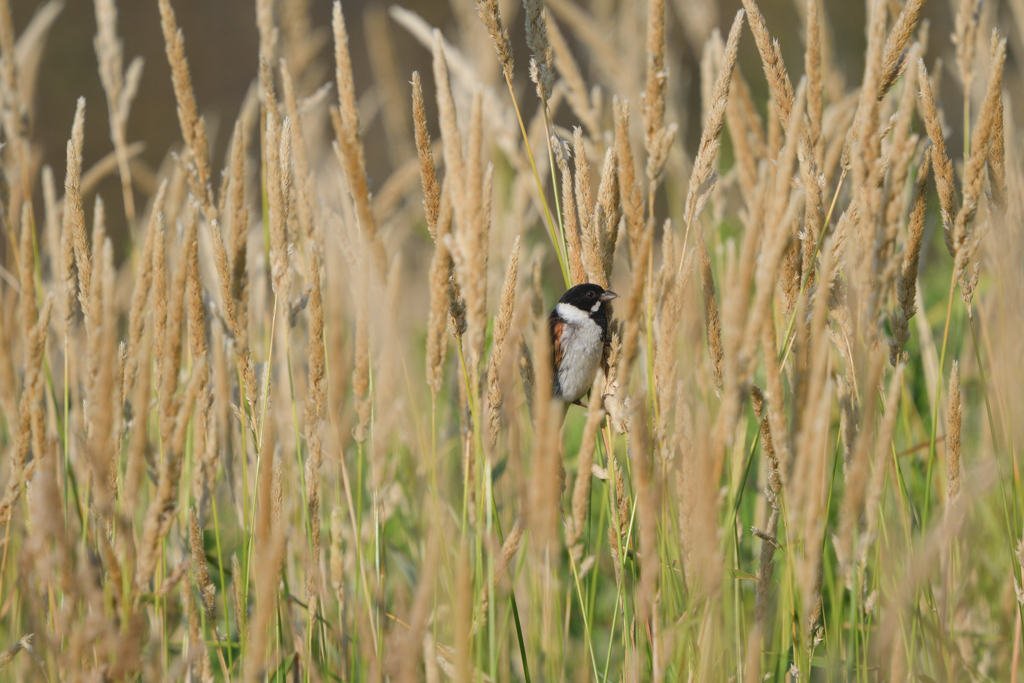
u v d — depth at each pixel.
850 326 4.45
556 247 5.11
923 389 7.95
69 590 3.61
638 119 9.77
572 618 7.29
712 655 4.69
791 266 4.70
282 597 5.73
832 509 7.00
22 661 5.26
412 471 7.85
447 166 3.76
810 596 3.61
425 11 30.14
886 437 3.73
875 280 3.86
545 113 5.02
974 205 4.65
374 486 5.59
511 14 10.66
